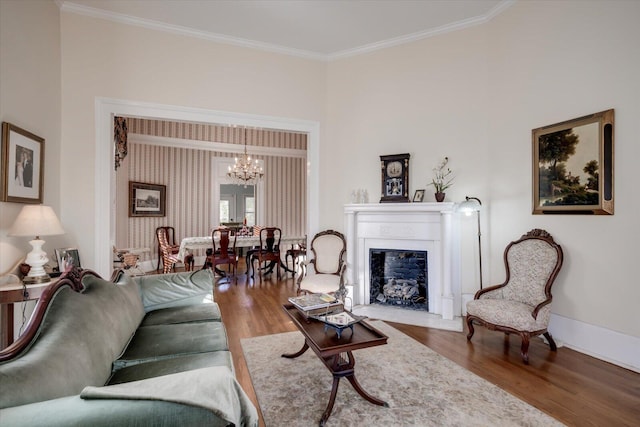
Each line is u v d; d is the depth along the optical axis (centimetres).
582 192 265
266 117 406
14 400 93
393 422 178
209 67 383
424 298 383
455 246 361
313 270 428
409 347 278
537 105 304
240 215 838
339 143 429
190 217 718
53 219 242
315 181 430
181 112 371
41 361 112
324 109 436
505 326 260
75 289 170
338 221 426
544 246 282
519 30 322
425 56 388
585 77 266
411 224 373
